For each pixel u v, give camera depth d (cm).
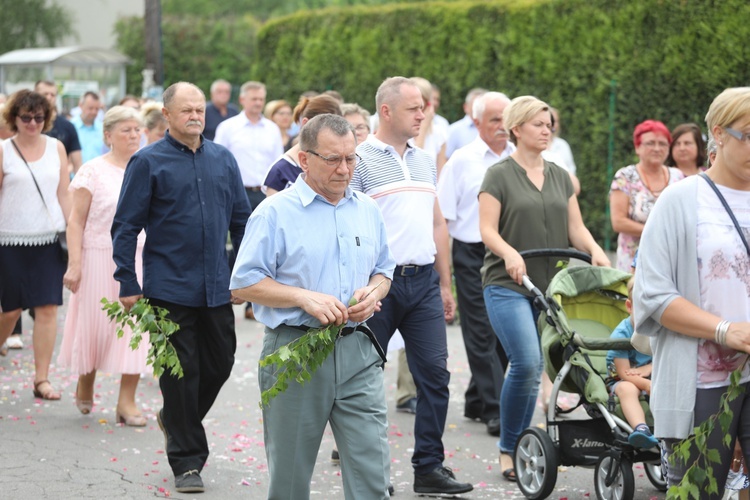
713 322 631
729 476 722
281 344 706
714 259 645
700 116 2212
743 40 2102
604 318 984
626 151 2380
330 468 1021
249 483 963
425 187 929
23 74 3975
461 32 2725
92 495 911
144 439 1099
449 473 929
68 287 1155
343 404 712
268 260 697
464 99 2728
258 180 1972
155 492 924
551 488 902
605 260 994
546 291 949
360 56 3055
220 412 1223
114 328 1146
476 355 1163
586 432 907
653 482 963
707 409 649
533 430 919
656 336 670
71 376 1379
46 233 1252
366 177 916
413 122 918
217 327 947
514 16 2578
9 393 1279
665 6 2242
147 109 1370
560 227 1010
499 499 929
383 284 730
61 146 1282
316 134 694
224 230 952
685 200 652
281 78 3366
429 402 920
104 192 1158
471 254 1172
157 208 935
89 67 4009
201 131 945
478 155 1180
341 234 710
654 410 664
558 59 2480
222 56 6225
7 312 1288
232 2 7750
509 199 1001
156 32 3256
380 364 728
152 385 1362
